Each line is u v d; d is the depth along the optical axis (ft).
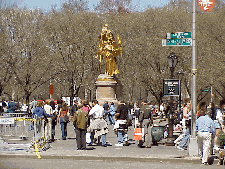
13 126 59.00
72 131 94.22
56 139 74.28
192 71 50.57
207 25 175.52
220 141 54.24
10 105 118.52
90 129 61.98
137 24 178.40
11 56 171.63
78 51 181.47
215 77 165.37
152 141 64.18
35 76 184.34
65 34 179.11
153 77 173.47
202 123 46.06
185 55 165.68
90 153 52.03
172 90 62.54
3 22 173.58
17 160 48.01
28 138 58.85
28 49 174.50
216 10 179.01
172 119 64.49
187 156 49.34
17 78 179.83
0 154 50.26
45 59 175.73
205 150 45.88
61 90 226.38
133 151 55.16
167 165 45.34
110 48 139.85
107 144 63.82
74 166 43.83
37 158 49.90
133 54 175.22
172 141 63.21
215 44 170.60
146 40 171.83
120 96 153.17
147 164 45.98
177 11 177.68
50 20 181.16
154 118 108.47
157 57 172.04
